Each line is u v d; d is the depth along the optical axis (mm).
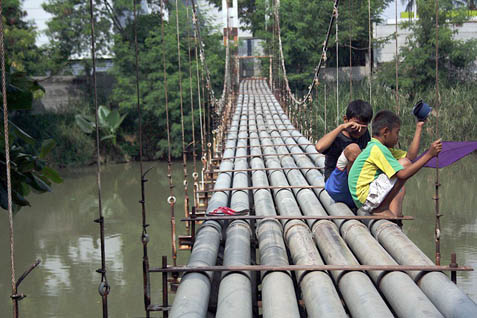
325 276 2963
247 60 42406
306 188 5629
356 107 4457
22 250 13969
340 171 4336
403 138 23359
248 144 10953
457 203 16875
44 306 10062
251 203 6215
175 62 32156
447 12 29797
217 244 3773
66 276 11797
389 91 27172
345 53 33906
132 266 12438
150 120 31938
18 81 2721
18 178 2709
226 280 2986
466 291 9570
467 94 25469
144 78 32156
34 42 32062
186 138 31156
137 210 18484
